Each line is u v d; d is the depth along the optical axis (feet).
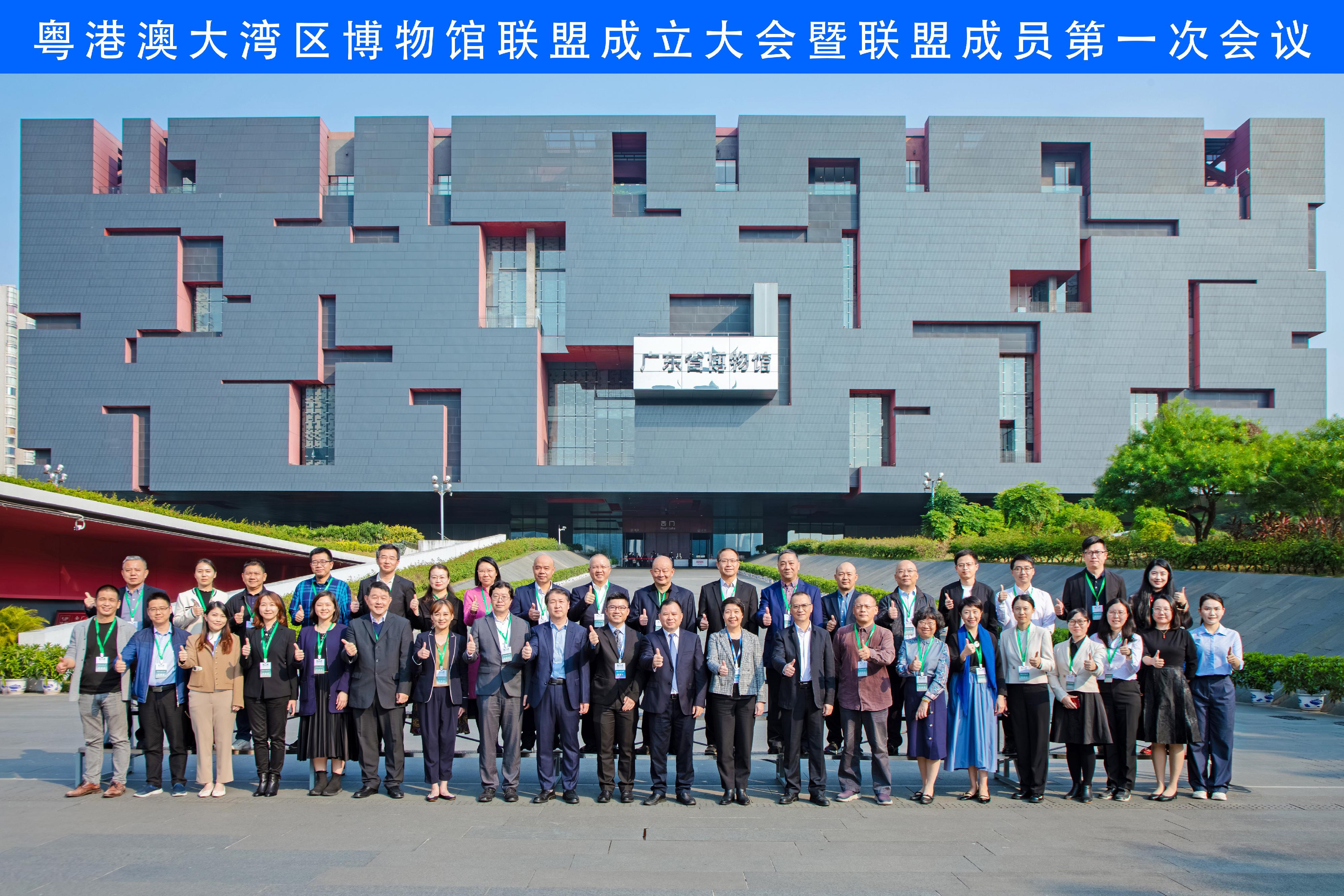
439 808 24.72
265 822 22.93
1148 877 18.47
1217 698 25.80
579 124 179.93
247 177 176.14
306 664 26.05
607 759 25.58
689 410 178.50
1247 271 179.01
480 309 176.76
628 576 155.74
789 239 183.21
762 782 28.73
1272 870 18.97
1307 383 176.96
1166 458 116.37
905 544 132.05
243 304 174.50
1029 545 95.20
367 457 173.06
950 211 180.04
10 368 275.80
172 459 171.42
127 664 25.88
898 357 178.81
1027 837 21.85
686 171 180.14
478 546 135.85
